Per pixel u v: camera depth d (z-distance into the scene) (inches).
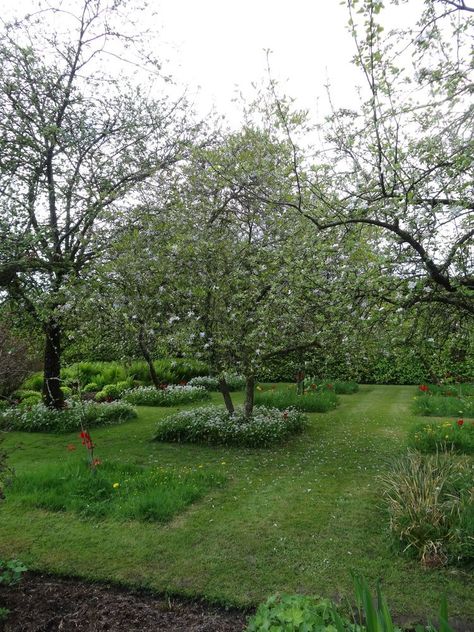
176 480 216.8
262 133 269.0
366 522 173.8
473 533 143.7
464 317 173.5
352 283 164.1
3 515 186.4
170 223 283.0
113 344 337.4
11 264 259.3
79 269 339.3
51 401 390.6
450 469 180.9
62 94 324.5
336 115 174.2
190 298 271.6
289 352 284.7
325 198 180.7
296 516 181.0
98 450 297.9
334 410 428.5
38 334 379.6
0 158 291.6
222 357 269.7
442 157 150.3
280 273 212.7
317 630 93.1
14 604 128.9
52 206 341.1
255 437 292.8
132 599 131.6
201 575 140.5
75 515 185.5
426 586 131.9
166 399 486.6
